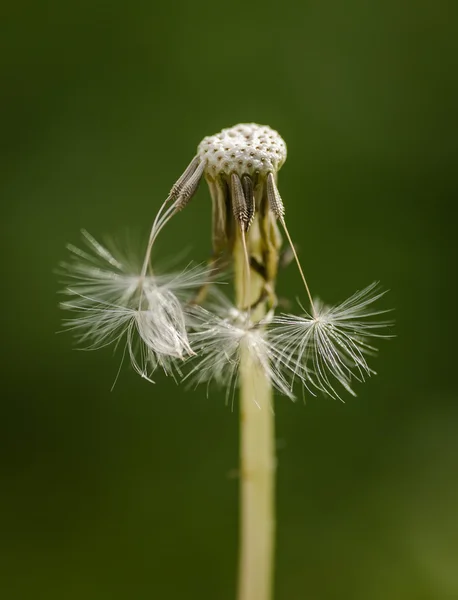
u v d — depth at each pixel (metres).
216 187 0.17
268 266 0.17
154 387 0.29
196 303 0.17
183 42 0.31
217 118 0.31
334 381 0.29
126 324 0.17
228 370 0.17
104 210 0.31
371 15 0.31
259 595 0.18
